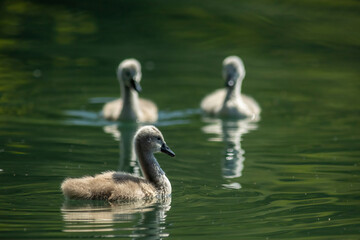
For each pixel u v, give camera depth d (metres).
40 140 16.27
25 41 27.30
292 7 32.28
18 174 13.23
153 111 19.61
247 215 11.29
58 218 10.81
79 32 28.80
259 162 14.90
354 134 17.47
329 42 27.86
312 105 20.66
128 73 19.12
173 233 10.34
